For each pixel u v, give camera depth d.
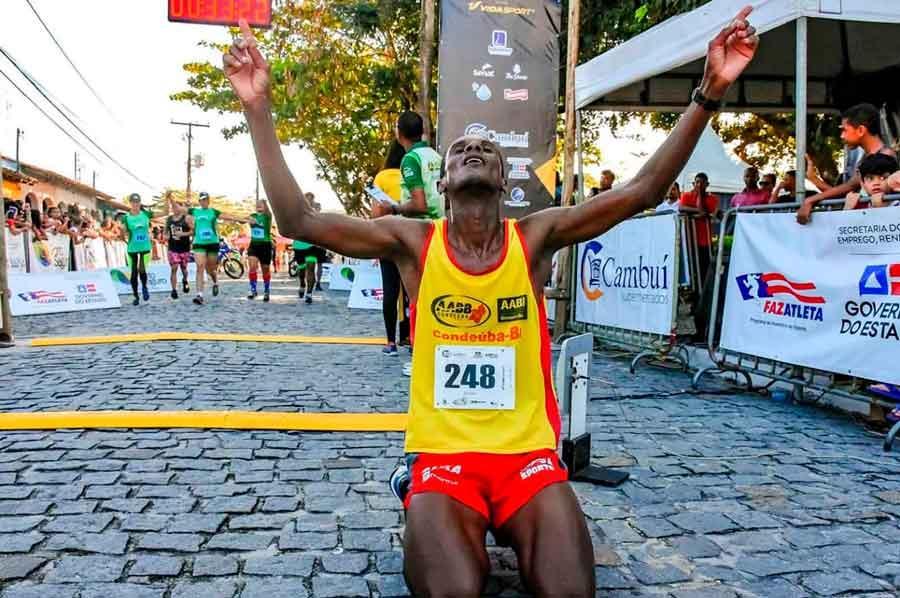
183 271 15.41
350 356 6.98
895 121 8.45
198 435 4.14
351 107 17.14
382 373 6.12
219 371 6.02
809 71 9.24
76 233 18.45
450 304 2.22
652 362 7.07
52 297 11.50
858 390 4.72
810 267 4.88
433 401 2.24
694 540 2.84
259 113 2.20
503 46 7.98
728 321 5.73
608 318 7.38
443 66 7.95
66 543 2.70
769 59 8.76
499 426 2.22
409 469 2.33
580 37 11.24
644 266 6.69
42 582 2.40
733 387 5.86
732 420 4.77
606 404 5.20
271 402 4.93
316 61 14.91
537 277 2.32
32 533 2.78
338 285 18.16
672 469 3.71
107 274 12.34
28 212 15.34
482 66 7.97
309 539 2.79
